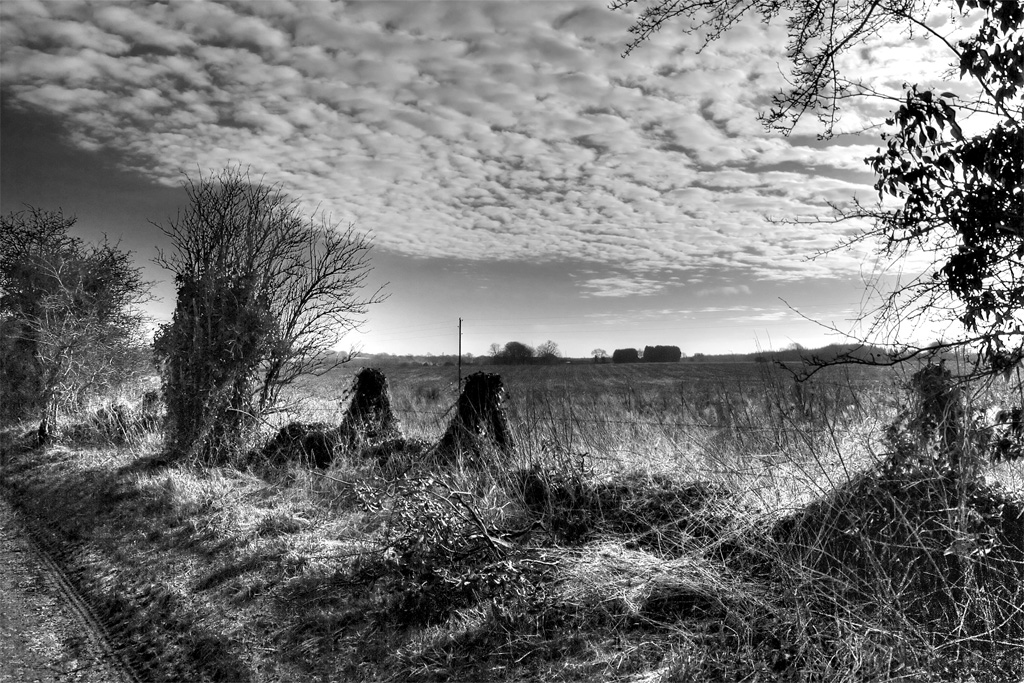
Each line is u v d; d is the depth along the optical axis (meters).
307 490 9.59
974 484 5.39
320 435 11.61
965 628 4.59
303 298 13.16
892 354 5.41
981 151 5.23
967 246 5.26
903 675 4.37
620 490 7.23
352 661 5.45
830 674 4.48
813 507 5.86
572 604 5.59
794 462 6.21
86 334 19.56
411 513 6.39
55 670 5.73
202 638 6.04
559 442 8.12
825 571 5.28
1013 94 5.21
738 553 5.75
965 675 4.33
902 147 5.52
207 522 8.81
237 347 12.11
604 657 4.96
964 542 4.77
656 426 8.94
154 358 12.94
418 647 5.46
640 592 5.53
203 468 11.16
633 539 6.18
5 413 20.14
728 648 4.87
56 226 21.41
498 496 7.54
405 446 10.66
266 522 8.38
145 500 10.24
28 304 20.92
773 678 4.55
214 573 7.34
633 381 28.30
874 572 4.95
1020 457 5.38
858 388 7.40
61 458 14.55
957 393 5.47
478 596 5.86
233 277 12.83
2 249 21.55
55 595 7.51
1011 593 4.76
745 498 6.18
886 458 5.94
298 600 6.48
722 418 8.80
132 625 6.54
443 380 35.06
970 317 5.18
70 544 9.30
